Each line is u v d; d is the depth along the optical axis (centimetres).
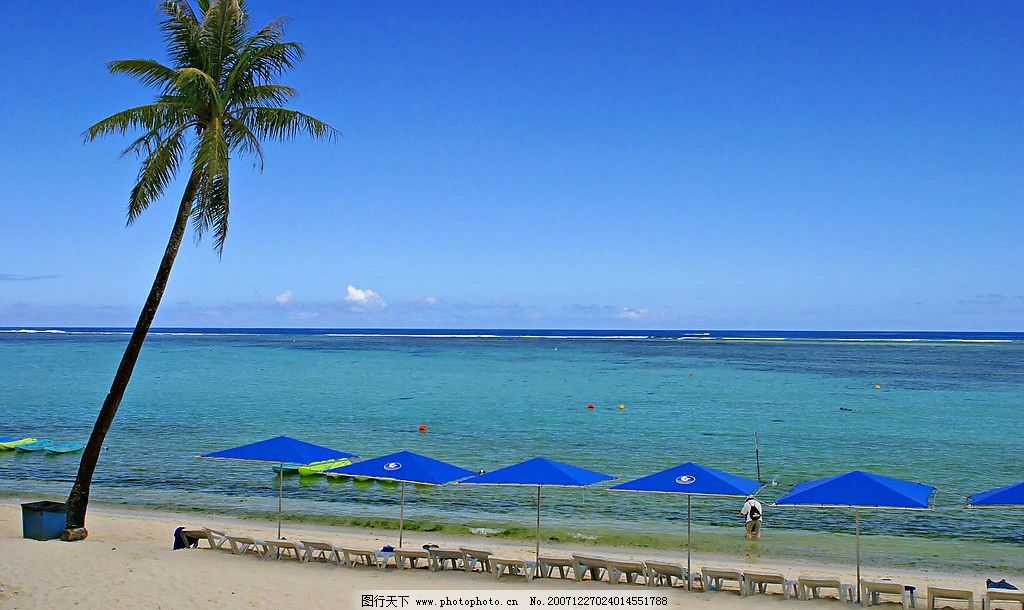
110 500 2377
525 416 4475
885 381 7044
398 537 1975
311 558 1578
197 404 5009
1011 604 1433
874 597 1352
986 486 2633
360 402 5191
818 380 7175
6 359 10081
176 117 1630
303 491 2538
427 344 18900
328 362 10056
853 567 1747
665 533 2052
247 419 4269
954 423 4197
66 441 3494
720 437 3706
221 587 1342
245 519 2158
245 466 2936
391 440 3569
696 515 2250
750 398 5509
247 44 1678
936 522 2164
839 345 18038
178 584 1351
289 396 5562
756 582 1426
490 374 7950
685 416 4503
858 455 3234
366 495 2491
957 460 3117
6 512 2114
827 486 1314
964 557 1831
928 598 1290
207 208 1705
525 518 2205
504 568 1521
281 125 1681
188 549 1661
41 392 5650
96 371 7794
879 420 4328
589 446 3428
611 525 2136
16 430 3809
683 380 7194
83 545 1636
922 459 3142
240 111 1667
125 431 3784
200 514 2211
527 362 10319
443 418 4359
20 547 1584
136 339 1673
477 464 2973
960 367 9156
